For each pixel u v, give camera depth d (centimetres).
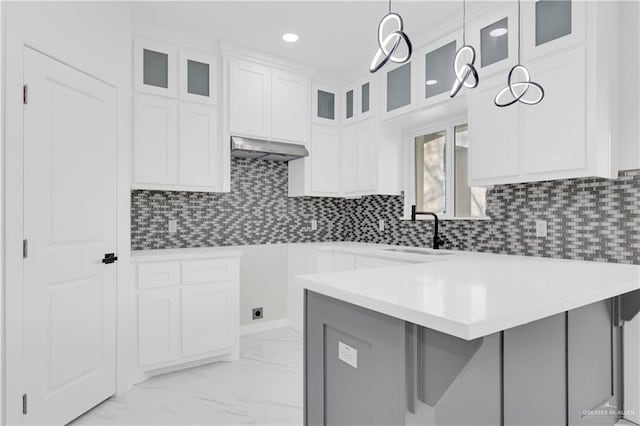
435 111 289
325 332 134
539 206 240
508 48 223
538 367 125
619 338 176
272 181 376
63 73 195
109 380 225
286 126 340
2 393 166
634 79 196
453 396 99
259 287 361
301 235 395
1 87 165
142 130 271
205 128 299
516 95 158
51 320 188
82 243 207
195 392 234
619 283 128
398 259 270
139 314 246
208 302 276
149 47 275
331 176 375
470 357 86
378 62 129
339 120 381
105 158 224
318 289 127
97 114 218
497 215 266
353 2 243
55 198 191
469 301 100
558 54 199
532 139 210
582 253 217
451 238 302
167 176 281
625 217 199
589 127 187
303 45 306
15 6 170
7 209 168
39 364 182
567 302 103
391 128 341
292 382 248
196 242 330
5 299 167
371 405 112
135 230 301
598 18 186
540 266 178
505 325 87
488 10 234
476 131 242
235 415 206
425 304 96
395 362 102
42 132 184
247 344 323
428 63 282
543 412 128
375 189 335
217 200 342
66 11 196
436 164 333
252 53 314
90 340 212
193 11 254
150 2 242
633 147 196
